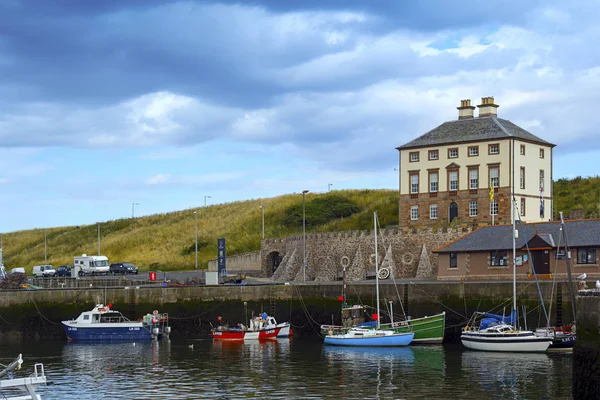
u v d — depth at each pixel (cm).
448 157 9938
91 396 5125
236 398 4991
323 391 5141
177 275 11450
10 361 6612
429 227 9312
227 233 14250
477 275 8006
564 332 6469
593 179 11775
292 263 10262
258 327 7900
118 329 8106
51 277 11088
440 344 7112
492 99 10231
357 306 7644
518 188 9569
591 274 7338
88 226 18050
